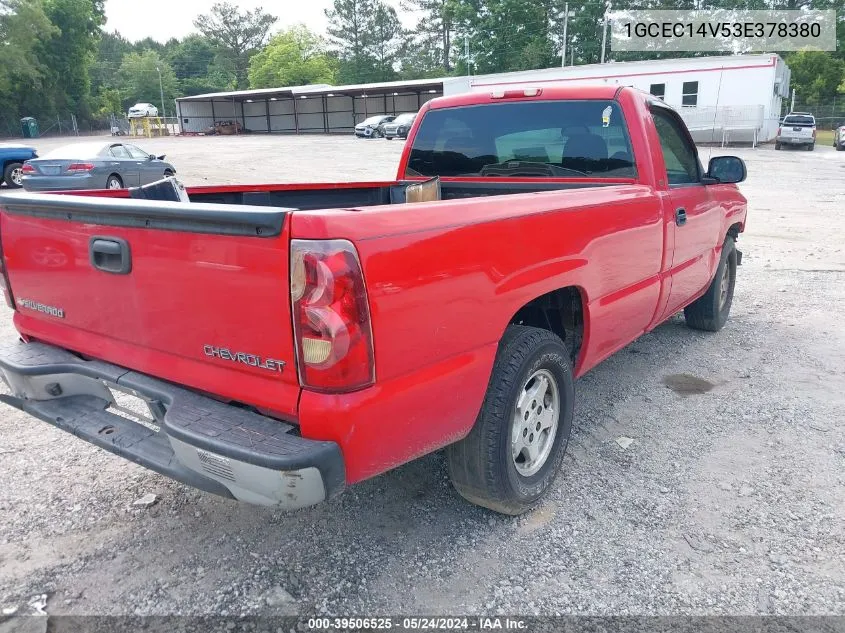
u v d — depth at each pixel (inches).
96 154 576.1
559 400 128.5
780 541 116.1
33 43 2428.6
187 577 107.0
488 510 125.7
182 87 4104.3
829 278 319.6
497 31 2369.6
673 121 180.4
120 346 105.2
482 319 101.1
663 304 170.7
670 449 149.7
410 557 112.1
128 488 133.1
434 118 183.6
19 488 132.4
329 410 82.0
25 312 121.7
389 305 85.0
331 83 3363.7
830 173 809.5
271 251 80.8
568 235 119.6
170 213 87.0
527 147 170.6
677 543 115.8
